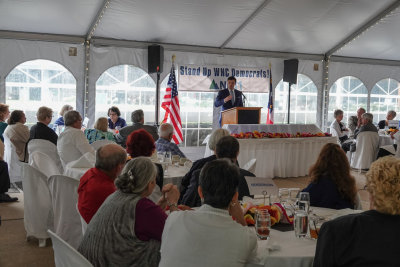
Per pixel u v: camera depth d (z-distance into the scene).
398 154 7.64
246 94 10.40
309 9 8.44
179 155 4.84
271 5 8.18
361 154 8.62
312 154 8.18
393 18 8.98
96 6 7.61
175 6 7.88
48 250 4.09
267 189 2.69
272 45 10.06
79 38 8.61
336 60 11.02
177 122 9.08
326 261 1.74
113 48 9.00
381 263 1.66
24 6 7.36
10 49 8.16
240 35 9.38
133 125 6.64
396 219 1.71
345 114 11.49
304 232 2.31
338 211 2.72
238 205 2.34
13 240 4.37
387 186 1.69
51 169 4.54
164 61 9.45
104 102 9.09
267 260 1.98
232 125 7.81
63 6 7.50
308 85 10.95
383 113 11.93
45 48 8.42
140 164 2.16
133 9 7.86
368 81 11.54
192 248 1.72
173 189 2.59
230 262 1.71
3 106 6.87
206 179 1.82
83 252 2.07
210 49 9.77
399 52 10.99
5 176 5.91
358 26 9.41
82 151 4.88
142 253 2.02
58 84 8.66
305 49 10.52
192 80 9.71
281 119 10.84
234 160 3.18
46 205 4.10
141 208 2.05
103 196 2.72
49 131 5.95
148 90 9.41
